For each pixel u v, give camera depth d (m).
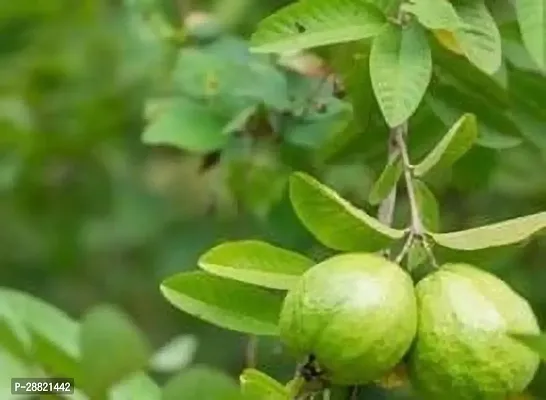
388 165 1.40
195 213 2.21
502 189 1.89
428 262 1.32
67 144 2.12
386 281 1.28
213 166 1.72
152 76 2.04
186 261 2.15
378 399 1.55
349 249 1.33
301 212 1.33
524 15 1.39
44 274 2.28
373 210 1.57
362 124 1.54
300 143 1.65
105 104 2.09
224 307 1.35
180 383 1.22
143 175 2.23
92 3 2.09
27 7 2.08
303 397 1.30
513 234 1.30
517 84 1.55
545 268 1.93
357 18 1.41
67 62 2.11
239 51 1.69
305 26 1.41
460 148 1.38
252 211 1.82
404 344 1.28
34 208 2.21
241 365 2.13
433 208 1.40
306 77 1.65
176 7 1.84
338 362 1.28
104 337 1.22
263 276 1.33
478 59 1.41
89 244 2.26
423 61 1.40
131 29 1.97
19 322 1.28
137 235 2.22
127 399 1.28
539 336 1.26
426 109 1.52
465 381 1.28
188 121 1.66
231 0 1.89
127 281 2.27
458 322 1.28
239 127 1.64
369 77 1.50
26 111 2.10
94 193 2.21
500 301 1.29
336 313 1.28
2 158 2.13
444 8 1.39
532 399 1.33
